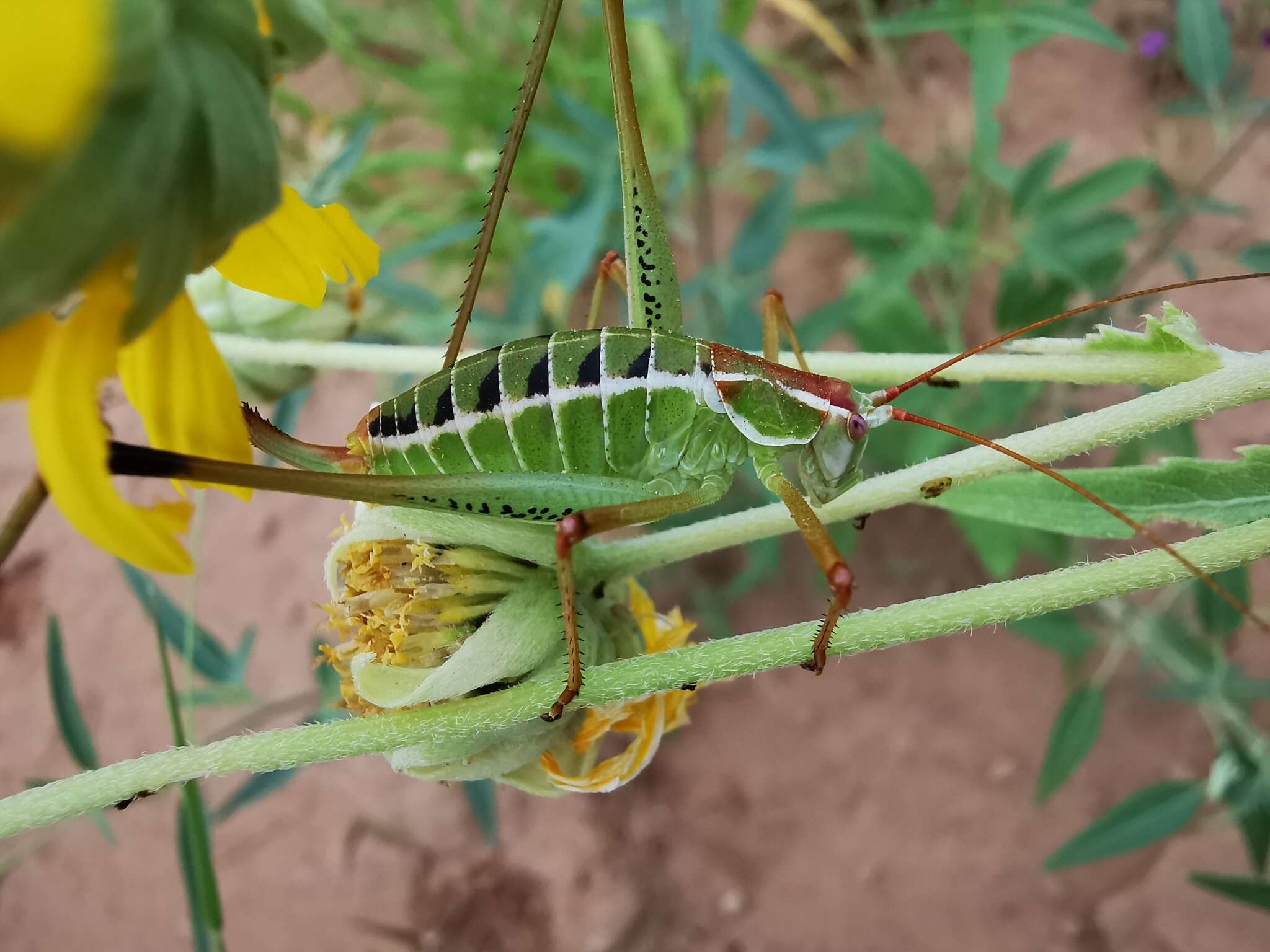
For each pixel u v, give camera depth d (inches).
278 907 4.0
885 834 3.7
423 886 3.9
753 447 2.0
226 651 3.1
